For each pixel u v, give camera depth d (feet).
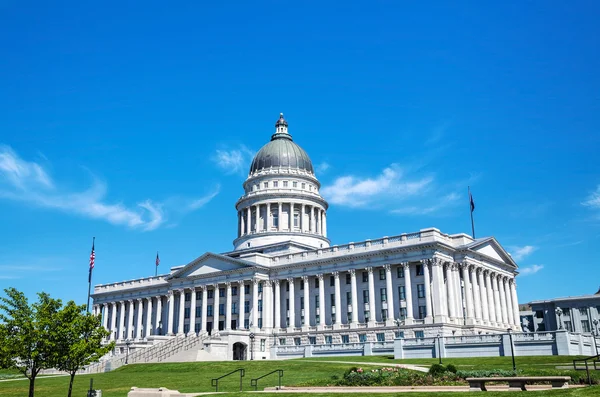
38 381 242.78
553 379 117.80
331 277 395.14
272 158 520.42
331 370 209.56
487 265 390.21
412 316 348.38
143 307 497.46
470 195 398.01
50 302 154.30
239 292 421.59
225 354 362.53
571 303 517.96
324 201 515.09
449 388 131.54
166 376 232.53
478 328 353.72
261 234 487.20
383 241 373.20
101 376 253.44
